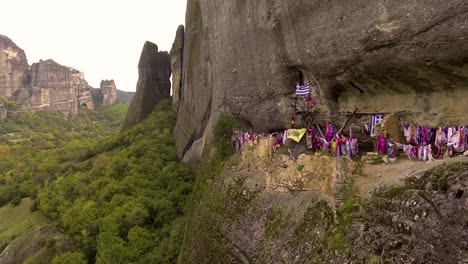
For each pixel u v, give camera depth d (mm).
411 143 12273
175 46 48875
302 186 13148
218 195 18938
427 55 10406
